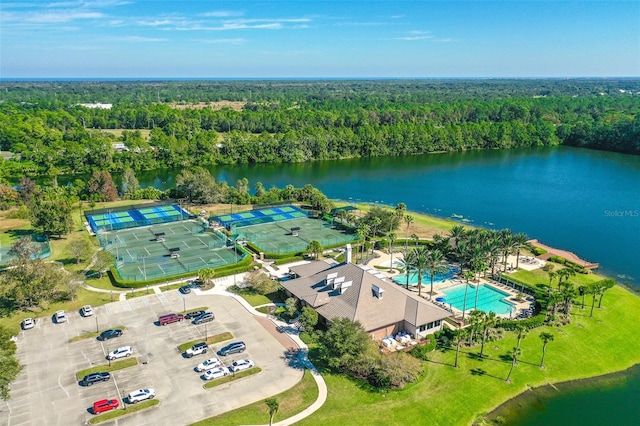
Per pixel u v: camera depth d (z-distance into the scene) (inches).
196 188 6850.4
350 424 2534.5
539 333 3506.4
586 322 3686.0
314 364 3053.6
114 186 7317.9
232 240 5295.3
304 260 4822.8
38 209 5349.4
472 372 3041.3
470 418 2652.6
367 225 5403.5
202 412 2591.0
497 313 3826.3
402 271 4611.2
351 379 2918.3
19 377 2866.6
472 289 4286.4
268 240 5408.5
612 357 3272.6
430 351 3260.3
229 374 2918.3
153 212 6501.0
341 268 3887.8
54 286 3710.6
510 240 4446.4
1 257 4729.3
